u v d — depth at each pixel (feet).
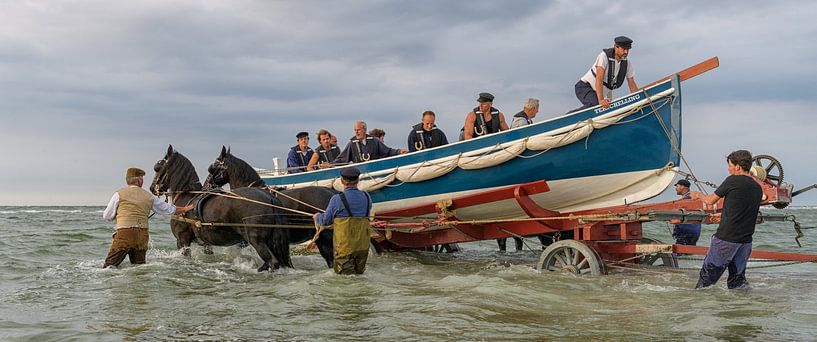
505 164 33.73
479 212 34.37
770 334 18.97
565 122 32.45
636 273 31.27
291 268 32.32
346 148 41.39
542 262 31.60
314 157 44.32
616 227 32.01
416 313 22.30
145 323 21.27
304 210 33.12
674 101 31.01
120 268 33.06
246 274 31.50
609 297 25.09
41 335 19.62
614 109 31.68
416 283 29.09
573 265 30.60
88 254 43.27
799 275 34.01
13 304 24.39
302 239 33.83
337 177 39.60
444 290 26.76
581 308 23.06
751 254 30.78
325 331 20.01
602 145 32.17
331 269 32.19
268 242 31.96
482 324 20.65
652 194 32.35
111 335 19.67
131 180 33.47
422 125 40.42
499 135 33.83
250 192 32.37
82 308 23.65
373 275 31.48
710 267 26.45
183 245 36.68
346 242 29.14
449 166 34.76
